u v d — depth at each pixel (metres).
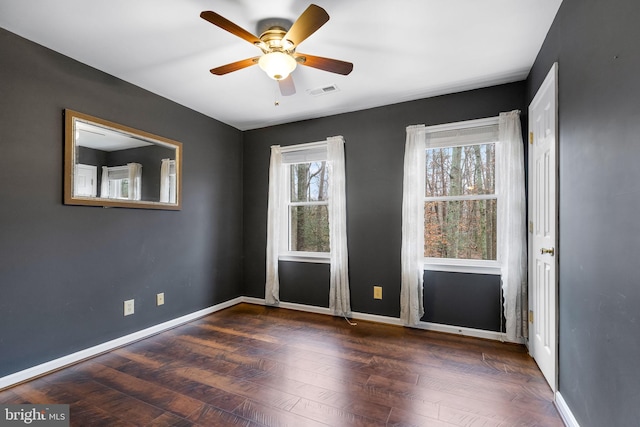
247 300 4.03
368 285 3.31
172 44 2.15
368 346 2.63
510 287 2.60
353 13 1.82
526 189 2.61
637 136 1.07
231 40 2.11
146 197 2.86
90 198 2.42
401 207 3.17
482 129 2.84
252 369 2.24
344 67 2.00
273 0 1.71
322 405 1.80
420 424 1.63
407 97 3.06
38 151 2.14
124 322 2.68
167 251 3.09
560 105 1.80
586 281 1.46
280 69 1.94
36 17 1.85
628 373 1.12
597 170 1.36
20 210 2.05
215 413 1.73
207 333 2.95
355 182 3.39
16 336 2.02
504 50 2.23
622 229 1.16
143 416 1.70
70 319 2.31
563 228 1.76
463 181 2.99
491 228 2.88
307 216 3.79
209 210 3.59
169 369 2.24
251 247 4.04
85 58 2.33
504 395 1.90
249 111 3.45
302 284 3.70
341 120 3.50
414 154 3.02
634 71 1.09
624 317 1.15
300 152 3.71
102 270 2.53
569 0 1.65
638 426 1.06
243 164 4.08
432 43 2.14
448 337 2.83
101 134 2.51
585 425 1.46
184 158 3.28
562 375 1.75
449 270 2.94
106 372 2.19
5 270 1.98
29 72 2.10
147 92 2.89
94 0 1.70
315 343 2.70
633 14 1.09
